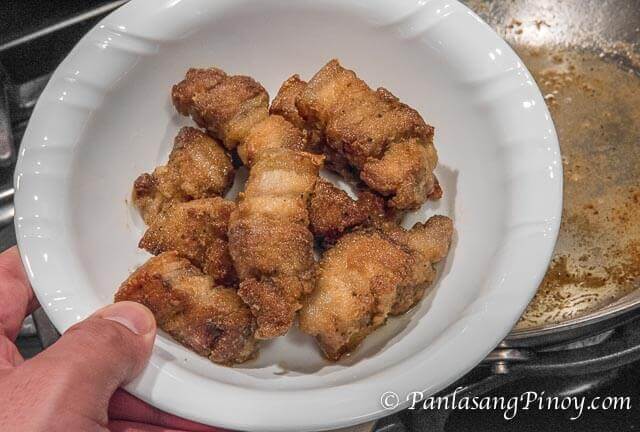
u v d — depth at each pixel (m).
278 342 0.33
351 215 0.33
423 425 0.40
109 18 0.35
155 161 0.37
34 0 0.43
